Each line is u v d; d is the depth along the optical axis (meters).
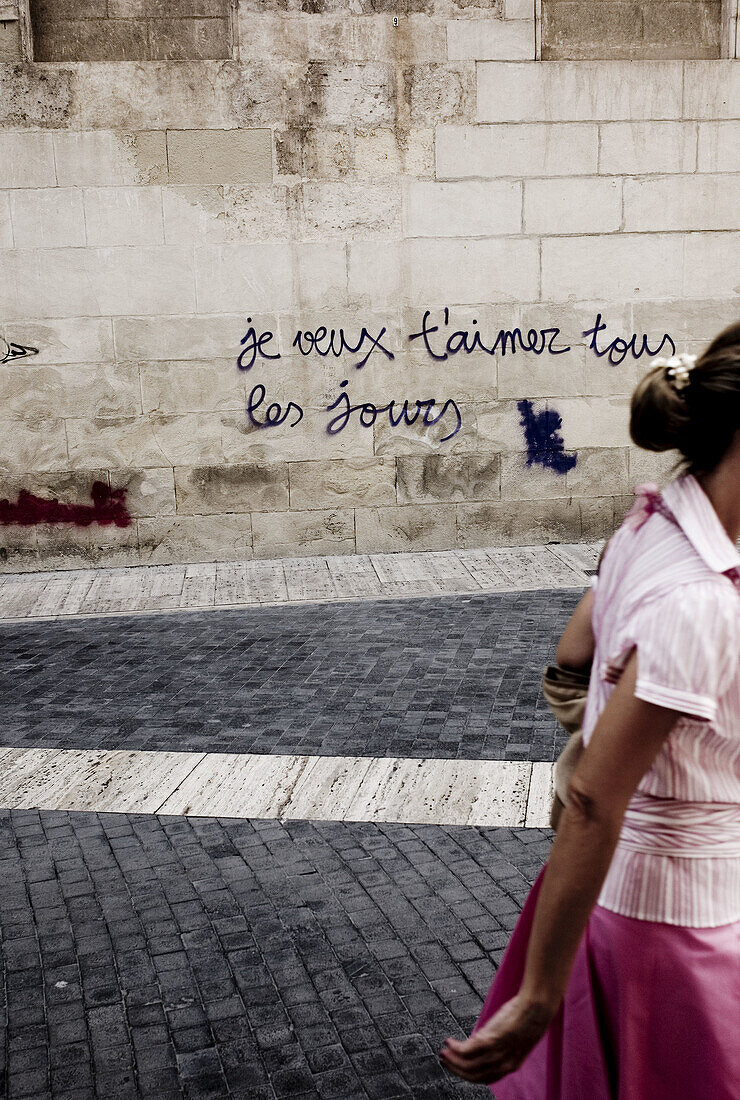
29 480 8.99
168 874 3.73
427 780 4.47
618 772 1.30
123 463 9.03
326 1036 2.75
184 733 5.20
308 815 4.18
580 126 8.82
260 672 6.17
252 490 9.16
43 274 8.71
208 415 9.02
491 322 9.05
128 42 8.49
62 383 8.88
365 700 5.57
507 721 5.15
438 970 3.04
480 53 8.67
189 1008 2.90
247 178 8.71
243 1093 2.54
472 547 9.39
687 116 8.85
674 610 1.30
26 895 3.62
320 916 3.38
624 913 1.49
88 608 7.95
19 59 8.42
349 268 8.90
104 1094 2.55
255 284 8.86
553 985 1.34
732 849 1.47
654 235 9.02
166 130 8.59
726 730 1.38
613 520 9.42
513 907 3.39
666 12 8.74
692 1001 1.47
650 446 1.45
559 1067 1.65
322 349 9.00
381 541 9.34
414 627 7.03
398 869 3.70
